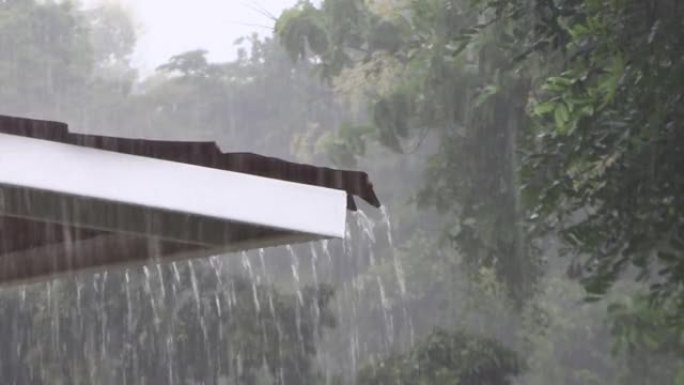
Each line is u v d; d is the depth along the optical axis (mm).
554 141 9461
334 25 16969
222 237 4012
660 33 8688
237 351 16672
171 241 4109
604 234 9391
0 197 3746
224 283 16859
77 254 4766
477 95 14945
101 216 3844
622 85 8875
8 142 3645
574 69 8852
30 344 16672
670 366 17578
